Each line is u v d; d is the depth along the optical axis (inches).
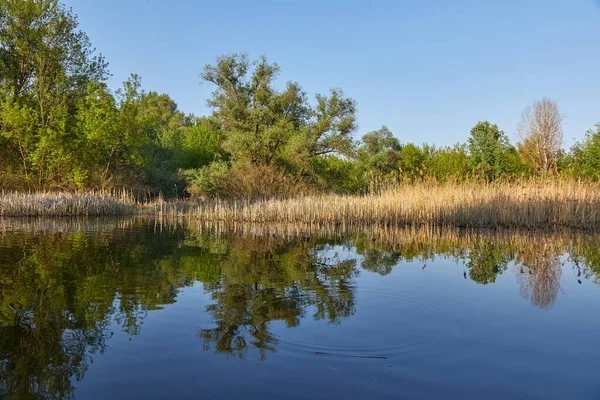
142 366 181.8
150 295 285.0
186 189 1290.6
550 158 1363.2
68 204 924.6
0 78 1077.1
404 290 303.4
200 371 177.0
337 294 290.5
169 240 558.6
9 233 592.1
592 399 157.2
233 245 519.5
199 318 239.3
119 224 772.6
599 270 384.2
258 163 1169.4
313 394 159.9
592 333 222.7
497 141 1167.0
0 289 294.4
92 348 199.3
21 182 1055.6
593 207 737.0
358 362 185.8
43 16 1099.3
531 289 311.4
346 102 1214.9
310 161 1221.1
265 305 265.0
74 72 1141.1
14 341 206.7
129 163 1201.4
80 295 282.4
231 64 1196.5
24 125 1041.5
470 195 777.6
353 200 861.2
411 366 183.6
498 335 218.5
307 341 207.8
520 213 738.8
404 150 1631.4
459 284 323.0
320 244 534.6
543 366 184.7
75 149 1088.2
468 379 172.2
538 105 1401.3
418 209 792.3
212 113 1256.8
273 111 1200.2
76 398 156.2
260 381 169.2
